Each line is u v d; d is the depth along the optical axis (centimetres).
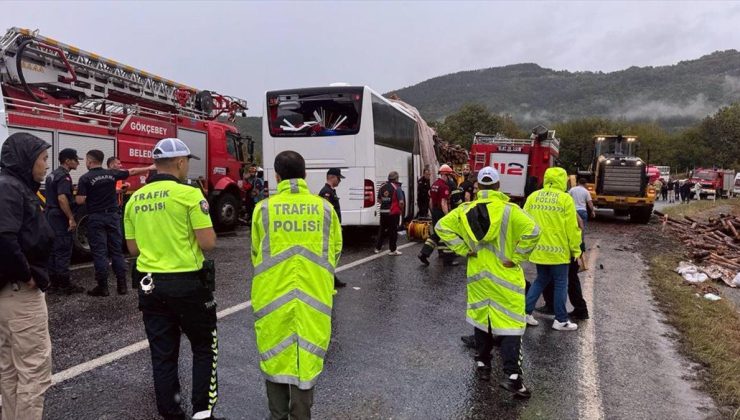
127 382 408
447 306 661
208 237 329
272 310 295
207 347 345
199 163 1276
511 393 409
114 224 669
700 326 588
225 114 1537
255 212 307
